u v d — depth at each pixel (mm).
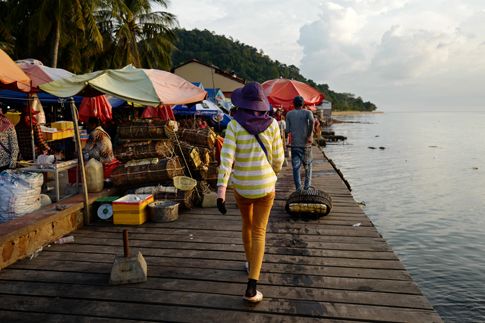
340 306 3268
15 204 4742
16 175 4938
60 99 7633
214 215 6133
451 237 12047
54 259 4332
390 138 56656
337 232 5289
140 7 27781
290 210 5980
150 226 5570
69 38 24062
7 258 4113
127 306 3291
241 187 3217
